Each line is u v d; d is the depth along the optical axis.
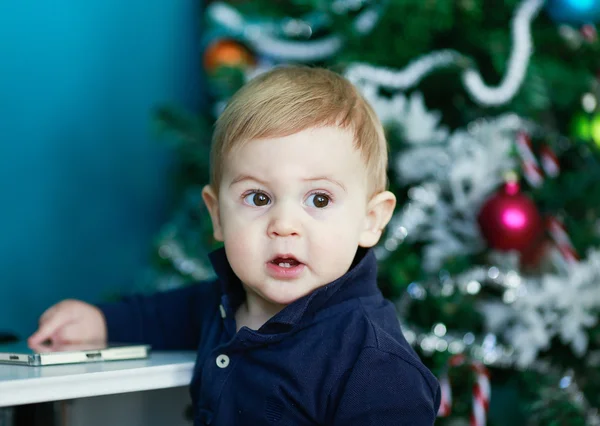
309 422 0.88
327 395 0.87
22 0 1.89
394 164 1.57
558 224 1.55
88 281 2.01
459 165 1.51
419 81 1.68
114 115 2.06
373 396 0.85
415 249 1.62
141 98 2.12
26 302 1.89
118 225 2.07
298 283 0.90
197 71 2.22
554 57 1.72
